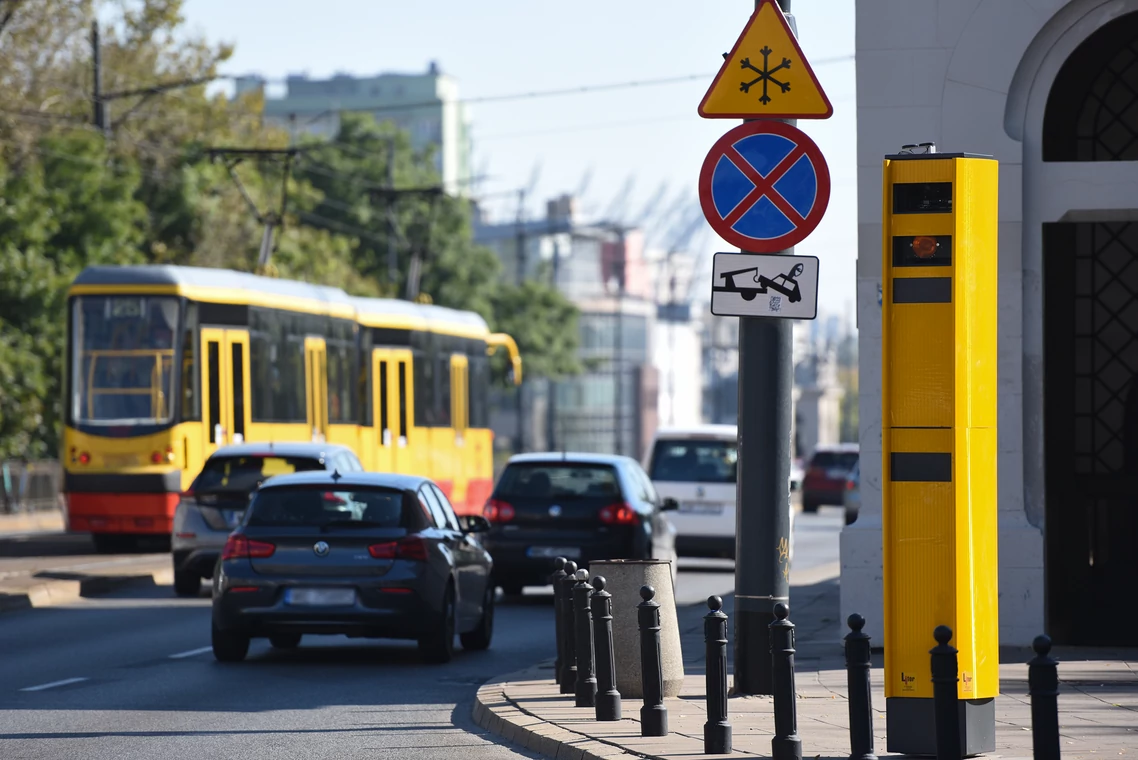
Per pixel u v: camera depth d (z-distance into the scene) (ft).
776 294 116.98
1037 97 153.99
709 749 101.24
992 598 98.12
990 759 96.68
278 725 122.11
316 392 317.01
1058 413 157.17
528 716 118.52
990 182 98.68
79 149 526.98
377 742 114.32
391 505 161.07
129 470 279.08
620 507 223.71
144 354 282.56
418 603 157.38
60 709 129.70
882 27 154.71
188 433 282.15
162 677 149.38
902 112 154.20
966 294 97.40
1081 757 96.99
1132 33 155.33
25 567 254.68
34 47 564.30
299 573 156.76
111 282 284.82
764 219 116.88
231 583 157.17
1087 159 158.20
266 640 184.55
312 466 228.22
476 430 384.68
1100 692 126.31
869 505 153.28
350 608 156.04
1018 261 152.87
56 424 488.85
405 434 350.23
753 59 116.88
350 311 335.06
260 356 298.97
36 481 437.58
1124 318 157.28
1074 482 156.56
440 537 163.94
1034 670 78.28
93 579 230.48
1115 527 155.84
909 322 97.55
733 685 128.47
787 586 125.80
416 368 354.95
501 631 195.11
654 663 108.68
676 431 291.99
